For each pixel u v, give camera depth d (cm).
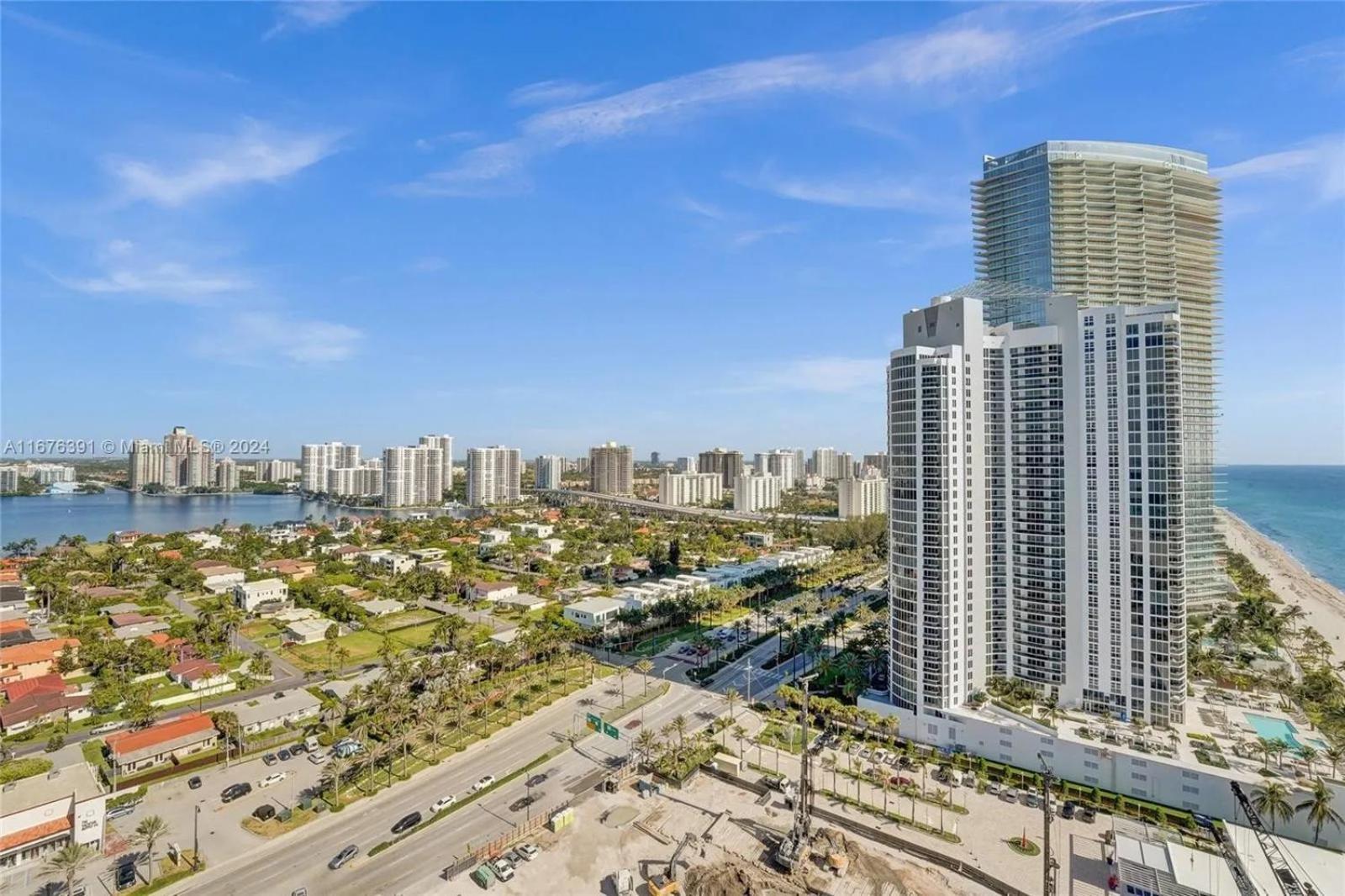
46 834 11669
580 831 12812
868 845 12500
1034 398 16450
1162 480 14912
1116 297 19838
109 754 15462
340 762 14762
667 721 17750
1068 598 16000
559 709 18575
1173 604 14800
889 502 17225
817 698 17662
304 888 11150
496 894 11050
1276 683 17612
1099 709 15612
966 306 16550
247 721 16588
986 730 15275
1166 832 12406
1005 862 11912
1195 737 14425
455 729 17000
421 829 12788
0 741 16138
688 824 13112
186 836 12450
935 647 16000
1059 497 16100
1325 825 12181
